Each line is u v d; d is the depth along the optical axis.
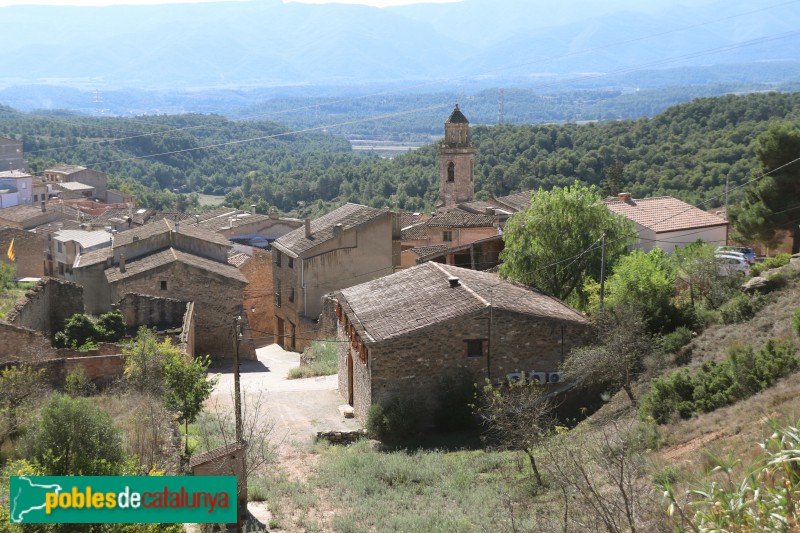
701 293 41.84
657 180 99.00
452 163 89.94
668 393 28.83
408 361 35.47
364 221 61.69
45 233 82.81
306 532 24.39
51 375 35.09
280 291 67.25
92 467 20.09
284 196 168.38
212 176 187.25
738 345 30.25
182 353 37.81
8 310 44.19
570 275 45.47
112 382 35.16
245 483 24.67
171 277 53.81
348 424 37.53
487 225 76.81
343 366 42.22
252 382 46.44
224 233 90.31
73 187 139.12
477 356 36.03
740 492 12.73
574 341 36.72
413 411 34.66
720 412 25.83
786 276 38.75
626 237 46.31
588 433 28.69
